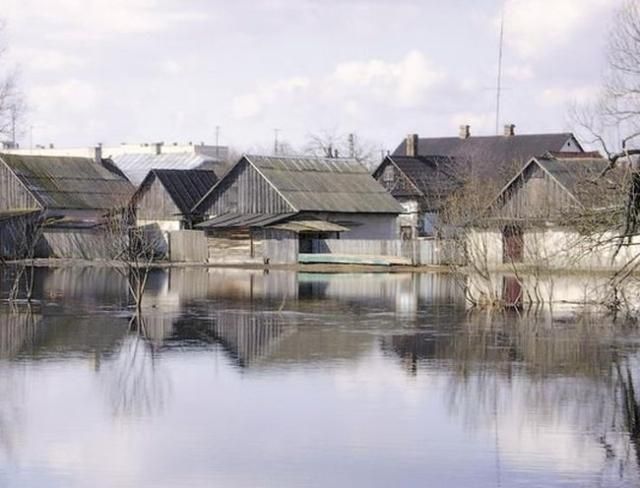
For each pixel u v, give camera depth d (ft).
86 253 266.98
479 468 68.69
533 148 341.41
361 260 255.09
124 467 68.49
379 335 122.31
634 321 136.36
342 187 278.87
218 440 74.69
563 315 142.82
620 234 119.65
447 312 146.82
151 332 124.26
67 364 102.37
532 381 94.68
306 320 136.77
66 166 300.61
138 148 494.18
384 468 68.49
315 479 66.33
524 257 195.21
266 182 273.13
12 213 277.03
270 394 88.84
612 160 113.39
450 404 85.51
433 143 356.18
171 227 288.30
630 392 90.22
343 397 87.86
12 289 170.09
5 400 86.38
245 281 205.87
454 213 206.90
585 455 71.77
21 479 66.13
